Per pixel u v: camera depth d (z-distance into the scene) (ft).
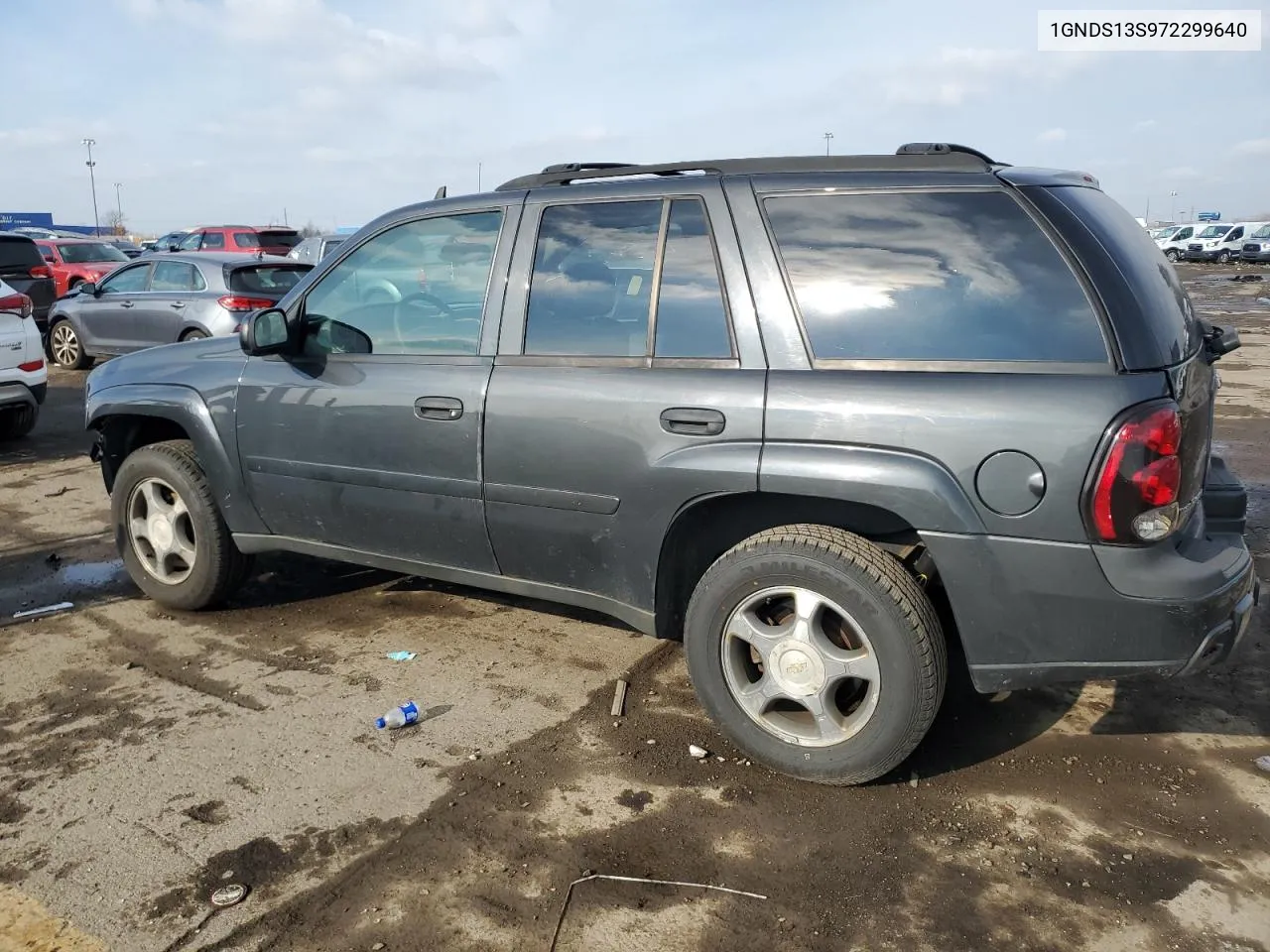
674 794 9.84
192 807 9.60
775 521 10.53
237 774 10.20
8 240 41.37
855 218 9.73
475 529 11.77
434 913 8.12
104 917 8.07
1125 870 8.64
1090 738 10.93
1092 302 8.70
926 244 9.42
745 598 9.95
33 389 25.86
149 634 13.99
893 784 10.02
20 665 12.91
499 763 10.44
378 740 10.91
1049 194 9.21
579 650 13.37
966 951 7.69
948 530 8.96
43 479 23.39
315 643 13.61
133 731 11.12
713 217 10.30
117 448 15.53
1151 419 8.36
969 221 9.32
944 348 9.18
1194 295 85.25
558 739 10.94
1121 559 8.57
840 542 9.47
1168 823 9.32
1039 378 8.72
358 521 12.75
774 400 9.59
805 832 9.21
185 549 14.48
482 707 11.69
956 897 8.30
